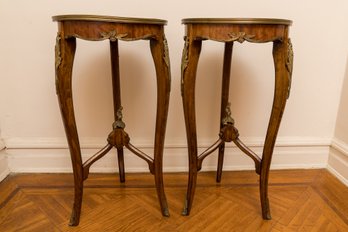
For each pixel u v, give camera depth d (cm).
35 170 127
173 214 100
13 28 110
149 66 117
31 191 113
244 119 127
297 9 115
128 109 122
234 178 126
